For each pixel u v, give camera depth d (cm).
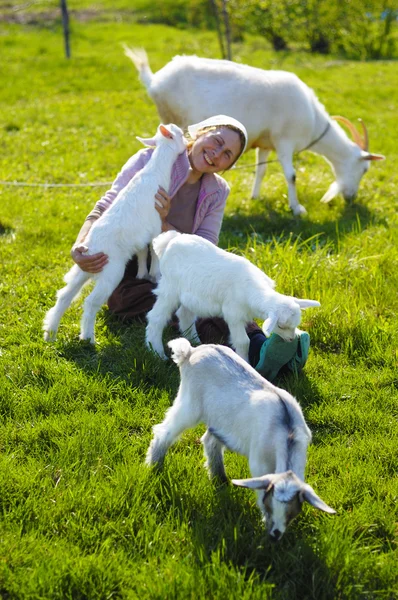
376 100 1669
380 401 451
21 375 460
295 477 281
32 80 1686
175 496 353
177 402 355
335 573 310
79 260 487
